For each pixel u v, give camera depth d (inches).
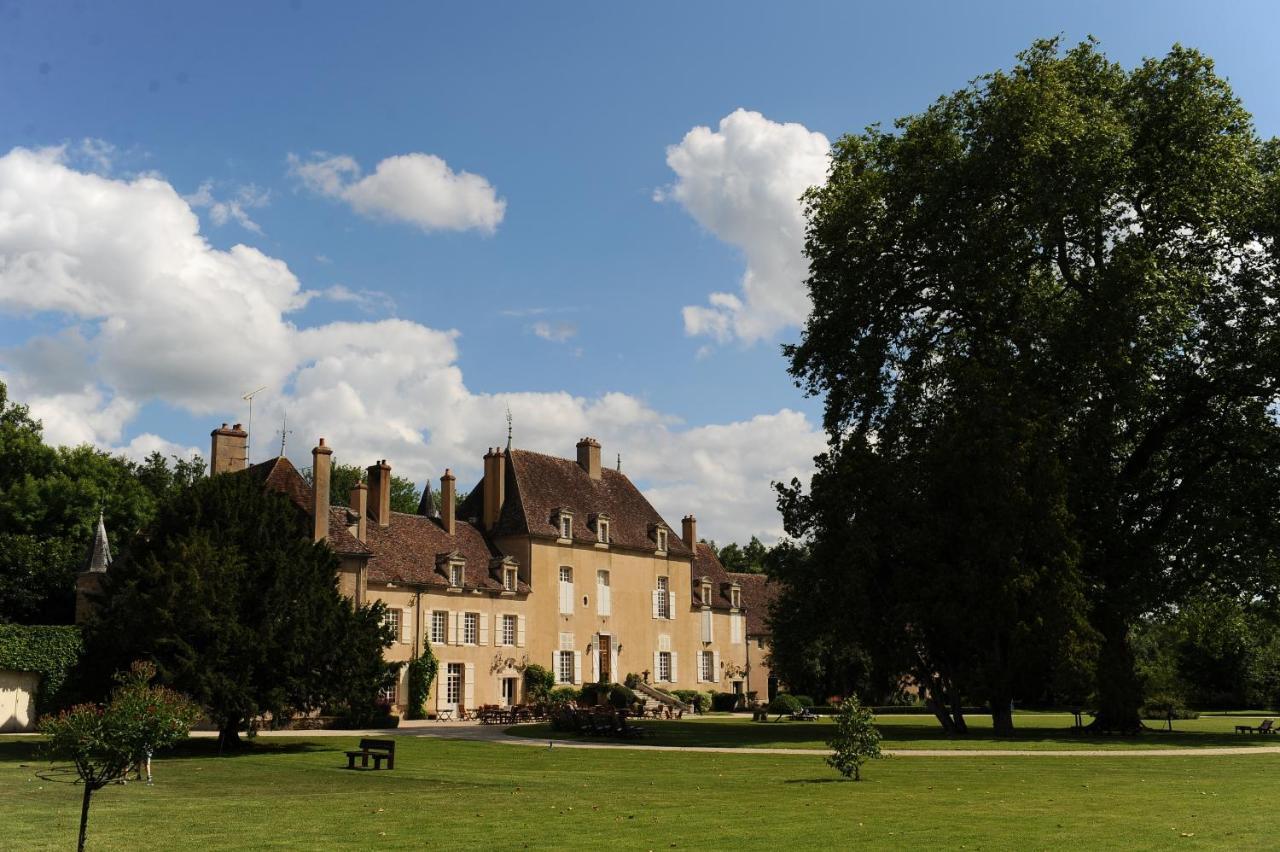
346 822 619.2
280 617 1240.2
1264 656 2529.5
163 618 1162.0
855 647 2348.7
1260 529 1374.3
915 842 530.0
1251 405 1396.4
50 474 2190.0
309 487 1883.6
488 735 1444.4
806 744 1243.2
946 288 1460.4
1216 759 1019.9
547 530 2314.2
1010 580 1257.4
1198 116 1353.3
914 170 1456.7
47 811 676.7
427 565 2091.5
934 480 1343.5
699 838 546.9
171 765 1029.8
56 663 1643.7
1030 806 675.4
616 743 1282.0
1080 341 1316.4
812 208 1592.0
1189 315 1354.6
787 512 1446.9
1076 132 1288.1
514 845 528.4
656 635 2527.1
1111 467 1416.1
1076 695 1296.8
